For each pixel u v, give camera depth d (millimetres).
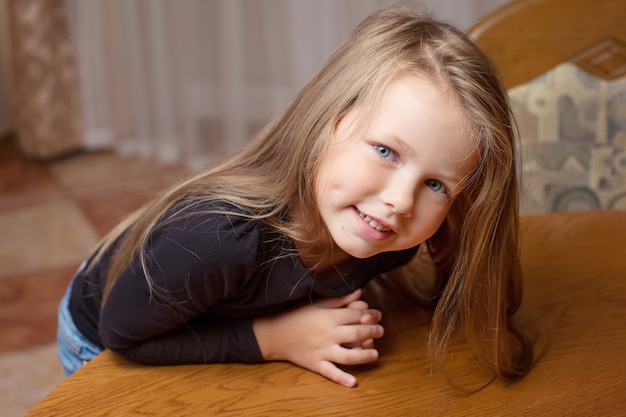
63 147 3250
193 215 772
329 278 856
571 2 1214
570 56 1232
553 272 988
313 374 788
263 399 741
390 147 679
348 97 722
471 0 2316
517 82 1236
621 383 771
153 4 2934
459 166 691
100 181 2994
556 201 1284
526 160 1264
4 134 3506
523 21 1218
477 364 805
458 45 742
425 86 683
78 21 3129
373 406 733
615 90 1239
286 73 2828
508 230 812
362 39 758
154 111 3145
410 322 882
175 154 3133
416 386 766
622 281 967
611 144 1252
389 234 712
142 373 781
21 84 3143
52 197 2854
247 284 805
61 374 1807
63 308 1076
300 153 754
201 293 775
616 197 1271
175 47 2969
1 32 3445
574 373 789
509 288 872
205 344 797
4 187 2969
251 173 826
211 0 2861
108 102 3248
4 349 1906
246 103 2896
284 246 793
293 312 824
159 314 773
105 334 797
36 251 2422
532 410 731
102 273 996
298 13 2635
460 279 817
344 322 803
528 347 827
